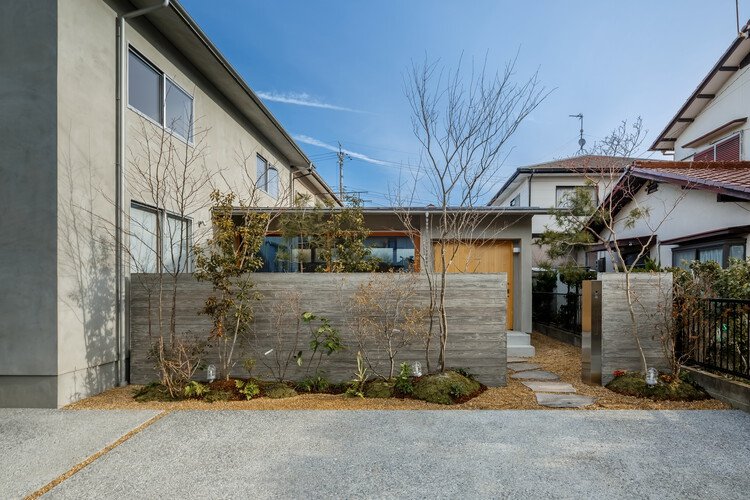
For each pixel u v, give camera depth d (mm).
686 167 8680
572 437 3562
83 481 2842
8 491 2721
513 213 7918
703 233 7352
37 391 4418
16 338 4418
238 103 9000
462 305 5195
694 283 5277
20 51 4469
